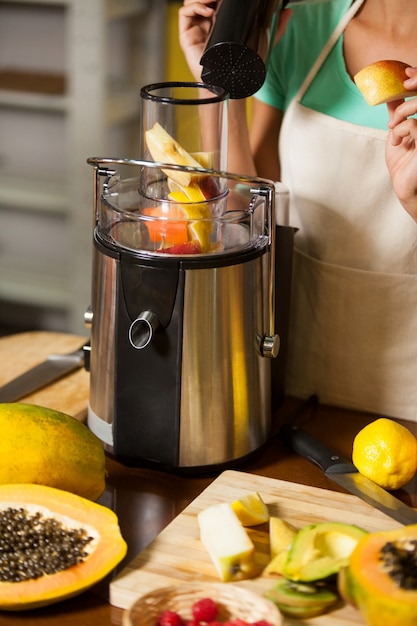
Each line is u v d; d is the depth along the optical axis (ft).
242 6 3.51
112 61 9.87
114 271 3.30
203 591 2.55
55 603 2.69
